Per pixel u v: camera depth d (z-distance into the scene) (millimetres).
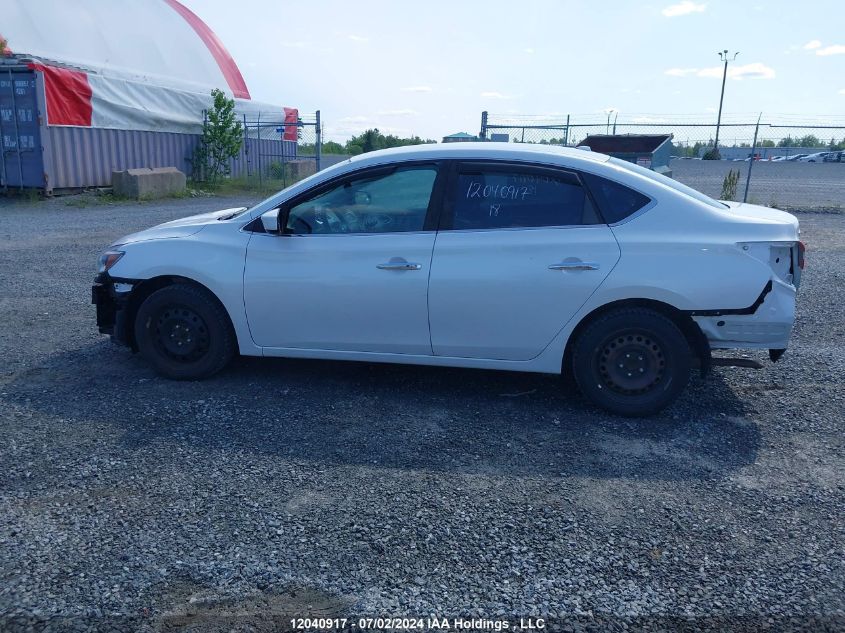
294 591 2930
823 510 3607
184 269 5074
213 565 3086
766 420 4738
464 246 4691
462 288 4676
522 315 4668
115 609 2807
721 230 4516
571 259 4559
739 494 3760
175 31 27875
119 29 24875
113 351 6008
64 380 5301
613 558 3178
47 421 4551
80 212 16938
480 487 3793
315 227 5000
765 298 4461
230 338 5246
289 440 4332
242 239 5066
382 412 4785
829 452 4273
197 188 23297
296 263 4926
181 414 4688
